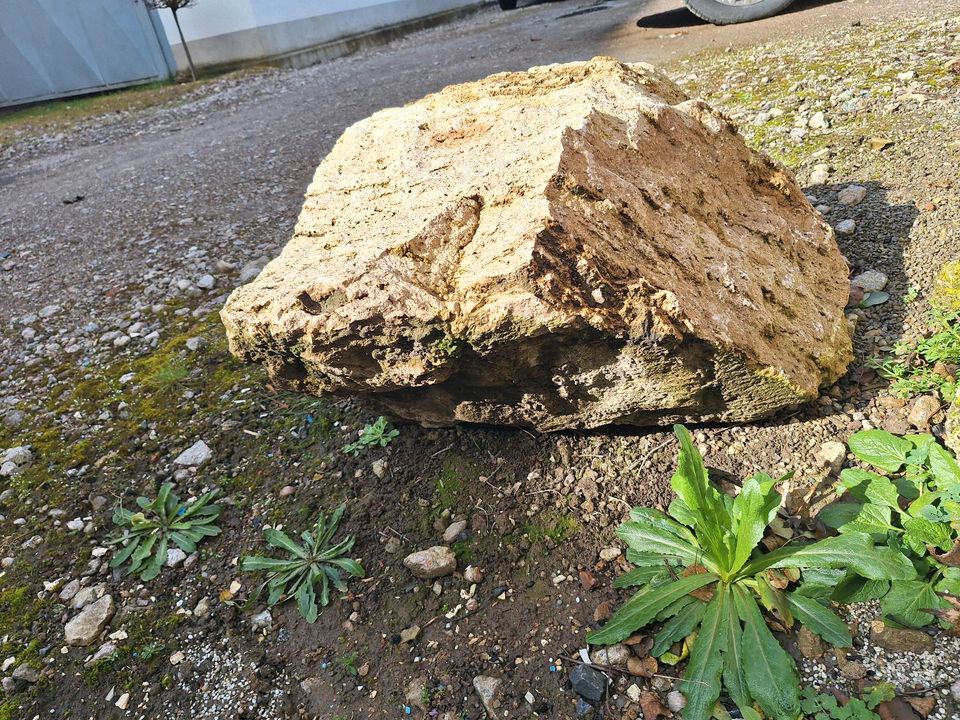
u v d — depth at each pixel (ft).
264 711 6.87
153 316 14.20
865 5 23.45
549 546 7.76
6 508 9.93
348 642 7.30
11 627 8.16
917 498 6.98
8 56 37.11
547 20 38.34
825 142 14.05
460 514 8.30
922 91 14.61
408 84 28.76
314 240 8.43
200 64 42.75
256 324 7.31
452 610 7.41
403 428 9.43
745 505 6.36
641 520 7.50
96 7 38.19
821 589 6.53
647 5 33.99
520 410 8.25
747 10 25.20
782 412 8.27
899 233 10.87
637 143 8.43
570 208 6.97
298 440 9.98
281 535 8.39
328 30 47.37
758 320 7.80
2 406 12.20
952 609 6.26
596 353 7.16
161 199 20.63
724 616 6.39
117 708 7.17
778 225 9.53
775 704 5.79
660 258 7.39
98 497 9.79
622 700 6.37
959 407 7.57
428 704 6.64
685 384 7.53
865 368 8.89
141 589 8.34
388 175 8.70
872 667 6.12
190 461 10.01
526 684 6.63
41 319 14.80
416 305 6.71
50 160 28.25
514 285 6.49
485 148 8.43
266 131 26.27
